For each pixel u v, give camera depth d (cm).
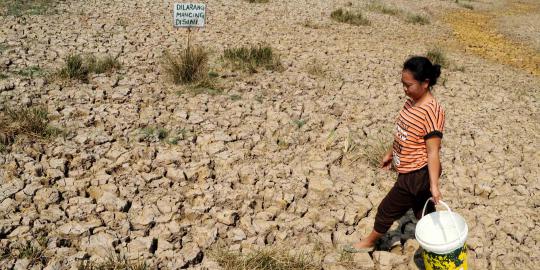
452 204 479
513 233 439
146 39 873
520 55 1302
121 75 694
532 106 813
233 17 1138
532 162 591
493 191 504
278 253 381
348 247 398
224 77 736
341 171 516
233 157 512
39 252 355
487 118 725
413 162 333
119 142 518
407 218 446
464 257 322
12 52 719
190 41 894
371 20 1388
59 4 1025
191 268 361
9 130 496
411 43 1191
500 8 2266
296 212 440
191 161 501
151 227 401
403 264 387
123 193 437
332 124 617
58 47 769
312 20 1235
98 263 352
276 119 614
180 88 675
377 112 681
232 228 411
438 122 311
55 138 508
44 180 437
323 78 790
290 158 528
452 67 1022
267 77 757
